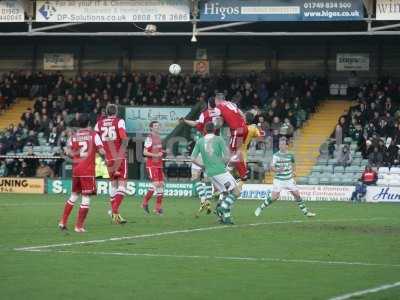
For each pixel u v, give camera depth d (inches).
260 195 1776.6
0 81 2320.4
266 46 2265.0
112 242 843.4
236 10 1707.7
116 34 1763.0
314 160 1911.9
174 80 2165.4
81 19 1772.9
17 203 1517.0
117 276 625.0
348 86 2167.8
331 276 636.1
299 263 705.0
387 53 2185.0
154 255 745.0
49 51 2425.0
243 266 684.1
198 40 2304.4
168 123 1857.8
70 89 2186.3
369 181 1732.3
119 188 1071.0
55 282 594.9
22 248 788.6
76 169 944.9
